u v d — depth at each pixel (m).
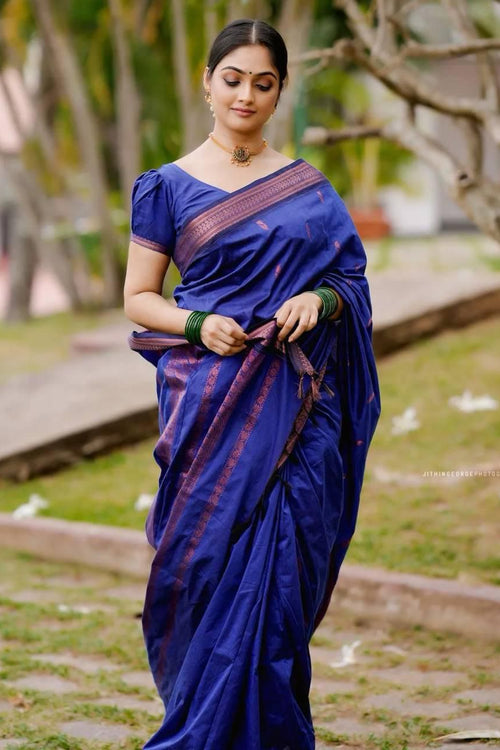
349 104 25.61
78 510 8.91
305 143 8.27
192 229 4.35
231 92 4.38
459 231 32.62
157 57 19.86
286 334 4.23
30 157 20.88
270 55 4.38
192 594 4.30
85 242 21.42
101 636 6.66
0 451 9.86
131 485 9.55
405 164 29.70
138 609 7.18
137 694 5.77
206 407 4.31
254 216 4.31
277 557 4.22
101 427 10.38
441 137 29.69
